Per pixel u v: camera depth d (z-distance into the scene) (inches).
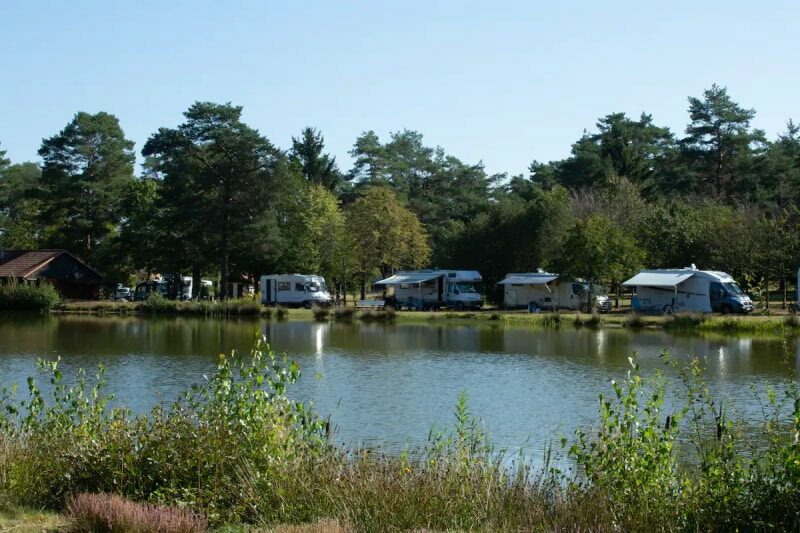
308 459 437.1
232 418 453.1
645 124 3868.1
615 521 375.2
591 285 2338.8
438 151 4527.6
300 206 3144.7
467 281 2623.0
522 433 784.9
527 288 2485.2
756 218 2357.3
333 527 359.3
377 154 4227.4
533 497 417.7
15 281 2805.1
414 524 380.2
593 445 435.2
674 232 2463.1
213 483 416.5
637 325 2007.9
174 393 1003.3
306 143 4028.1
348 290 3432.6
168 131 2864.2
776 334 1788.9
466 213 3912.4
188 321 2375.7
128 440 453.1
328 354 1480.1
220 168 2861.7
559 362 1343.5
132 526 364.5
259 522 389.7
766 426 465.4
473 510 393.7
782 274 2192.4
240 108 2920.8
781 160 3420.3
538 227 2731.3
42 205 3558.1
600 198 2839.6
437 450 550.6
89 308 2726.4
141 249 3019.2
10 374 1190.9
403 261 3102.9
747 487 378.0
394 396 1006.4
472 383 1114.7
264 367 485.1
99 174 3422.7
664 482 398.0
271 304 2802.7
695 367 581.3
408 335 1876.2
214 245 2871.6
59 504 418.3
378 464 455.8
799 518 357.1
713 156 3452.3
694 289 2138.3
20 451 451.5
